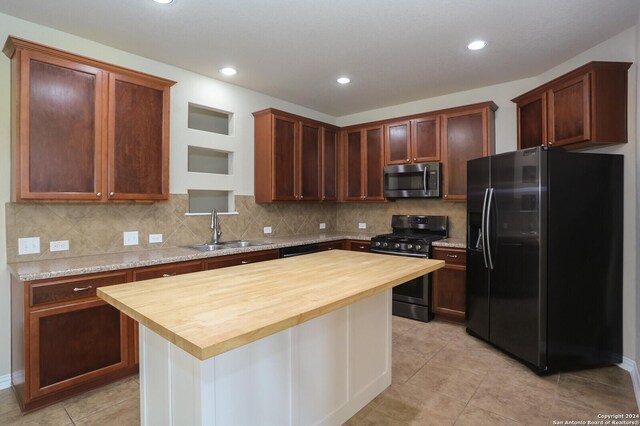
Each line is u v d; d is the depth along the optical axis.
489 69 3.37
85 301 2.27
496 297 2.96
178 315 1.21
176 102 3.33
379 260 2.34
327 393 1.85
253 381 1.44
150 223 3.15
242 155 3.93
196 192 3.87
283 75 3.54
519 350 2.72
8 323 2.40
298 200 4.20
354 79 3.66
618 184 2.70
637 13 2.39
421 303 3.76
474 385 2.42
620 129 2.65
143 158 2.81
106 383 2.42
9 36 2.19
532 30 2.62
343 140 4.80
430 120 4.01
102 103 2.59
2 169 2.37
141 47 2.90
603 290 2.68
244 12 2.39
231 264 3.09
